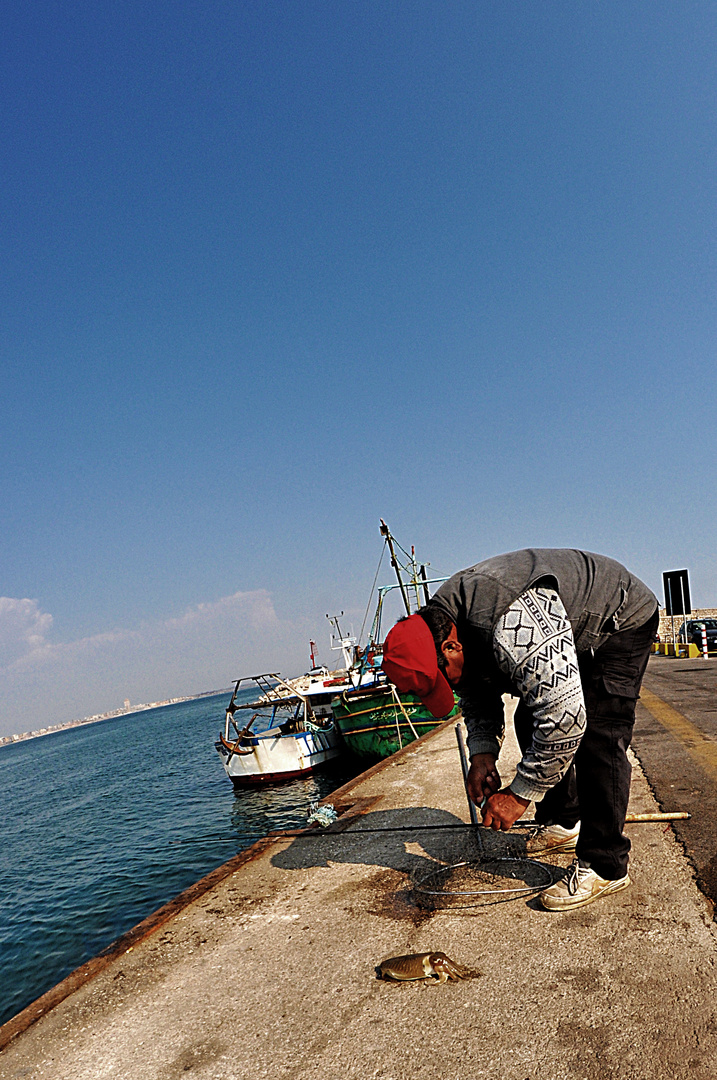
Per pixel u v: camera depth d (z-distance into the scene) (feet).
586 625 8.05
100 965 8.85
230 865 12.34
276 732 69.36
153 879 42.47
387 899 9.73
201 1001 7.55
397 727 55.42
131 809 73.97
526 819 12.71
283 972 7.96
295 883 10.97
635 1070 5.36
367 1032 6.46
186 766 114.73
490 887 9.62
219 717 330.75
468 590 7.95
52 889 43.68
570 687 7.33
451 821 13.43
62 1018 7.59
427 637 8.05
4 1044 7.18
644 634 8.41
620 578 8.35
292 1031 6.67
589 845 8.68
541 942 7.78
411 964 7.21
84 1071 6.47
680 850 10.14
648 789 14.46
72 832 65.41
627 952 7.28
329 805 16.31
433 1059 5.89
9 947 33.71
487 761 9.11
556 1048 5.79
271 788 62.23
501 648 7.54
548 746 7.48
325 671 86.07
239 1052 6.44
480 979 7.15
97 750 238.48
